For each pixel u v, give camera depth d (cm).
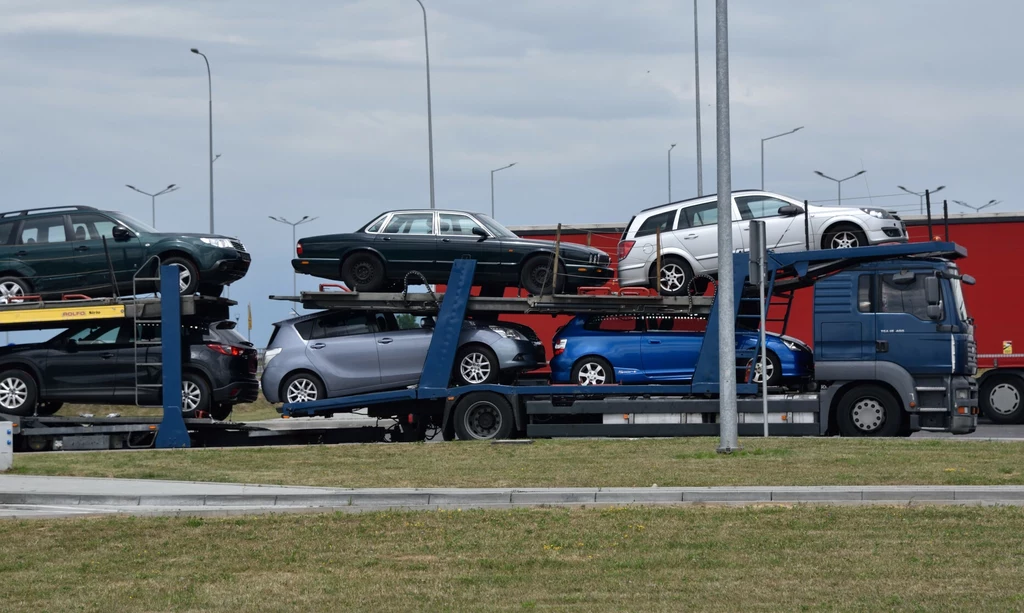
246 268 2781
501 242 2603
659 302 2542
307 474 2014
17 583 1216
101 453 2458
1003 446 2191
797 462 1978
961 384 2388
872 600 1061
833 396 2470
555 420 2609
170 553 1372
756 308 2527
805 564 1228
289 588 1174
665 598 1095
